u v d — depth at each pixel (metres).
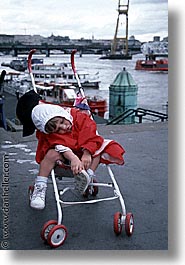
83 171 2.26
